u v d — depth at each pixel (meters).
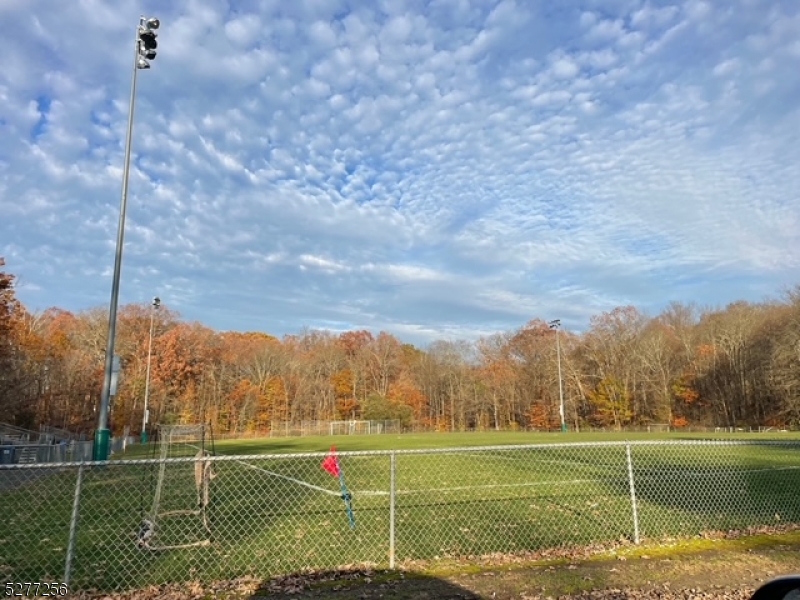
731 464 16.97
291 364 78.94
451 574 6.28
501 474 16.08
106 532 8.81
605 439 39.56
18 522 9.66
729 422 63.75
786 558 6.85
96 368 56.72
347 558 7.11
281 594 5.70
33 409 44.28
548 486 13.09
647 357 71.94
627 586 5.91
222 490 13.28
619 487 12.72
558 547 7.43
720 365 65.69
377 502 11.30
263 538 8.20
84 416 53.59
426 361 87.56
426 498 11.77
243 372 76.19
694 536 7.89
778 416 56.56
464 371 86.00
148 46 17.95
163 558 7.16
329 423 69.75
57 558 7.23
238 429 70.62
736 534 7.95
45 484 14.63
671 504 10.42
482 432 73.44
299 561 6.98
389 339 88.56
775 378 53.62
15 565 6.94
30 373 43.03
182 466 18.34
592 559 6.83
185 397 66.50
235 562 6.95
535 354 83.38
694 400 68.38
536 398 81.50
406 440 46.19
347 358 85.50
